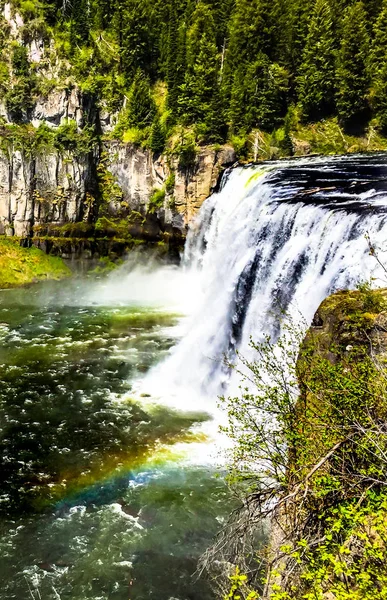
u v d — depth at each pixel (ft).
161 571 43.47
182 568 43.65
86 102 153.58
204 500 52.31
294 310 72.08
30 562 44.88
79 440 63.46
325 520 24.64
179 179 152.66
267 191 102.63
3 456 59.93
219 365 81.35
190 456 60.03
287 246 81.51
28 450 61.21
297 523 26.07
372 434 25.54
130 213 156.56
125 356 91.45
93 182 153.58
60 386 78.38
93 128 154.81
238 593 34.96
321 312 43.65
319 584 22.39
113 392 76.74
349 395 28.07
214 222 139.03
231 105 177.06
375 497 24.18
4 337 99.76
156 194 155.74
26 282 137.18
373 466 24.39
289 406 32.53
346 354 37.11
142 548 46.24
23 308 119.75
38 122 145.59
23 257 140.77
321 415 28.96
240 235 103.91
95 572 43.65
